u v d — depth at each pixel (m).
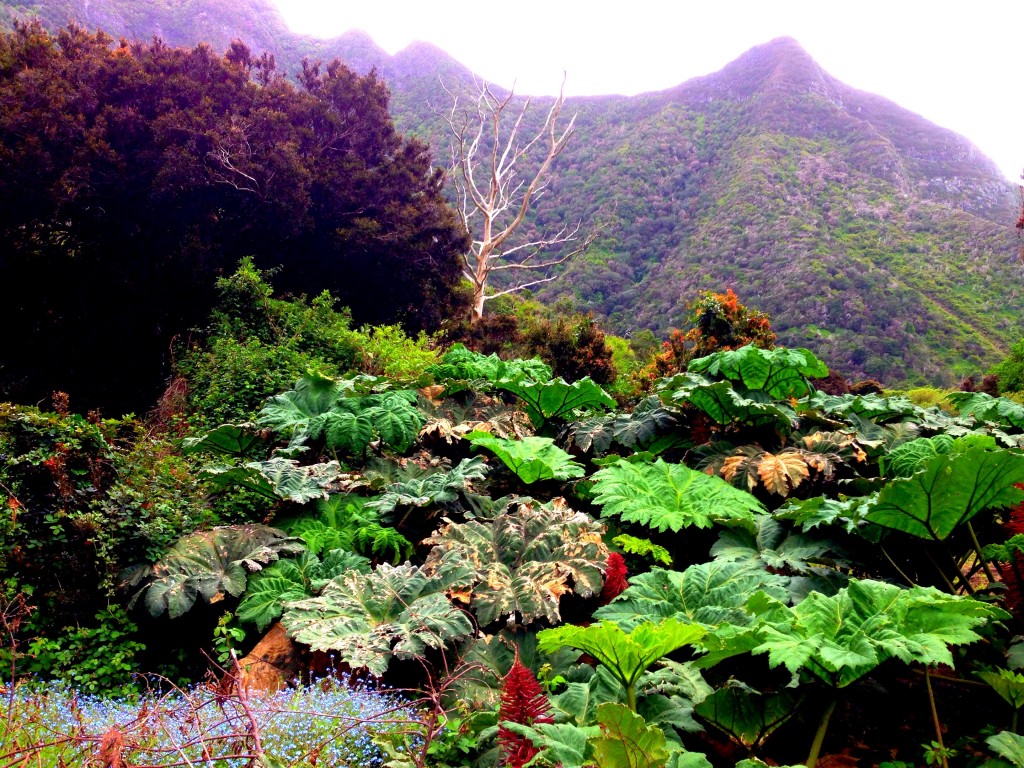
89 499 4.68
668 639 2.56
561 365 14.84
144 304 13.83
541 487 5.96
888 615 2.55
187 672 4.21
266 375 9.22
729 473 5.33
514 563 4.01
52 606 4.26
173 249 14.02
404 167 17.77
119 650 4.12
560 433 7.06
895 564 3.91
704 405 6.03
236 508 5.47
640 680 2.88
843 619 2.60
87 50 15.88
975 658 3.12
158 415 9.77
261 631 4.06
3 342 13.37
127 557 4.44
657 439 6.29
